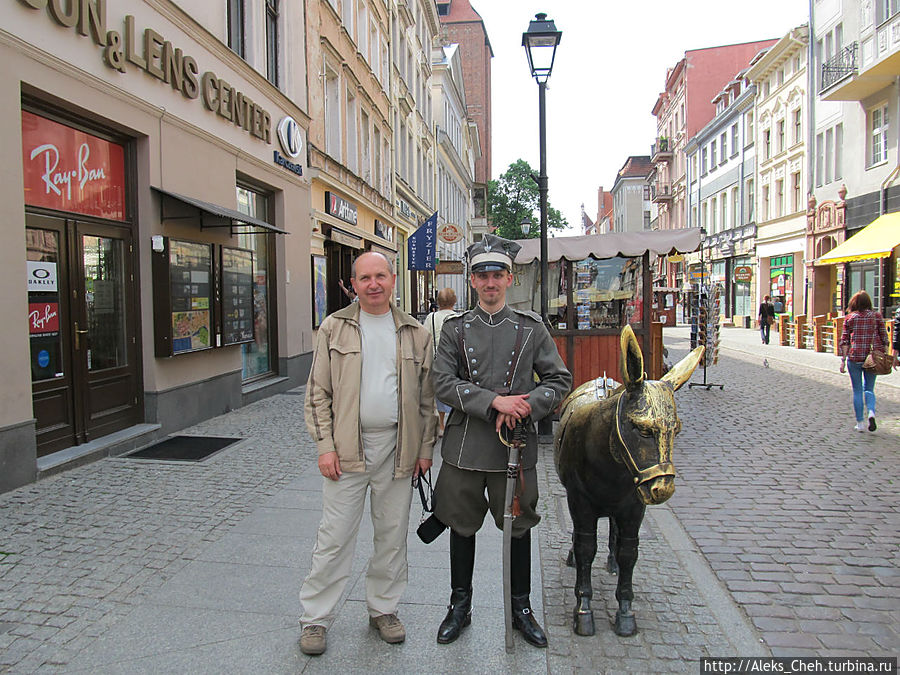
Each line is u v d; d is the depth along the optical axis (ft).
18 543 13.71
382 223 65.92
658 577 12.54
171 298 24.18
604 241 26.27
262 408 31.07
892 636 10.39
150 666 9.27
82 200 21.47
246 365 34.32
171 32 25.53
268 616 10.73
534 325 9.87
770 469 20.77
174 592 11.59
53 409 19.88
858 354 26.02
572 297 27.04
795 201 87.81
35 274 19.19
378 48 63.21
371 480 9.99
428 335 10.37
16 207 17.47
